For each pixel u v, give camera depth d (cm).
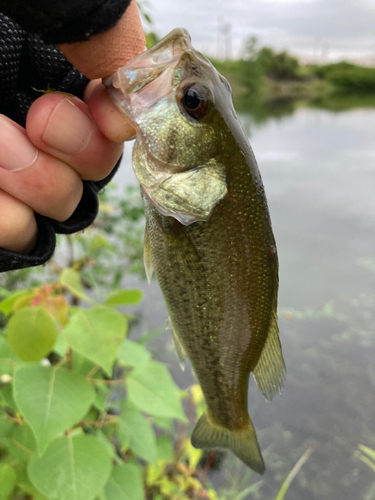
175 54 13
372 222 80
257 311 16
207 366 17
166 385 21
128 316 44
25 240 13
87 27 10
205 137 14
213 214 15
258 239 15
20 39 13
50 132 12
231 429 19
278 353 17
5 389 20
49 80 14
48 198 12
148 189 14
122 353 22
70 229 15
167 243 15
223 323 16
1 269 12
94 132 12
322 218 83
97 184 17
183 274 16
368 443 34
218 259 15
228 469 32
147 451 21
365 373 41
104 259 51
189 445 28
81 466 16
